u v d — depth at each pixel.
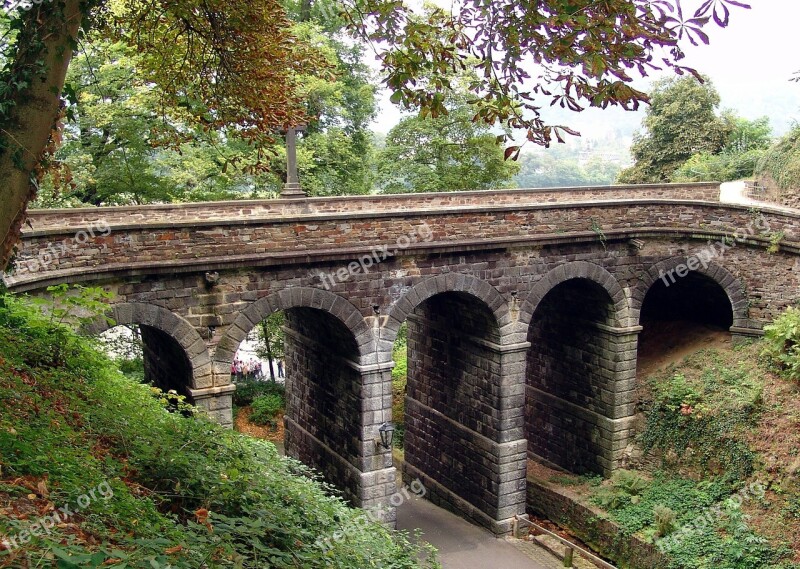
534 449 28.66
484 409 23.36
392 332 20.53
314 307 19.39
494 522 23.12
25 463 8.38
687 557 19.45
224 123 14.59
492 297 21.80
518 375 22.67
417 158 34.81
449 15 10.59
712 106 44.31
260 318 18.67
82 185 25.72
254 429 32.28
